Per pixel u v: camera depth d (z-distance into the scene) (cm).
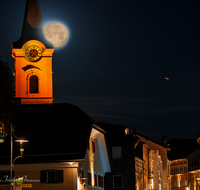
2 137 2962
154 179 7894
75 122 3200
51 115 3272
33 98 6384
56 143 3000
